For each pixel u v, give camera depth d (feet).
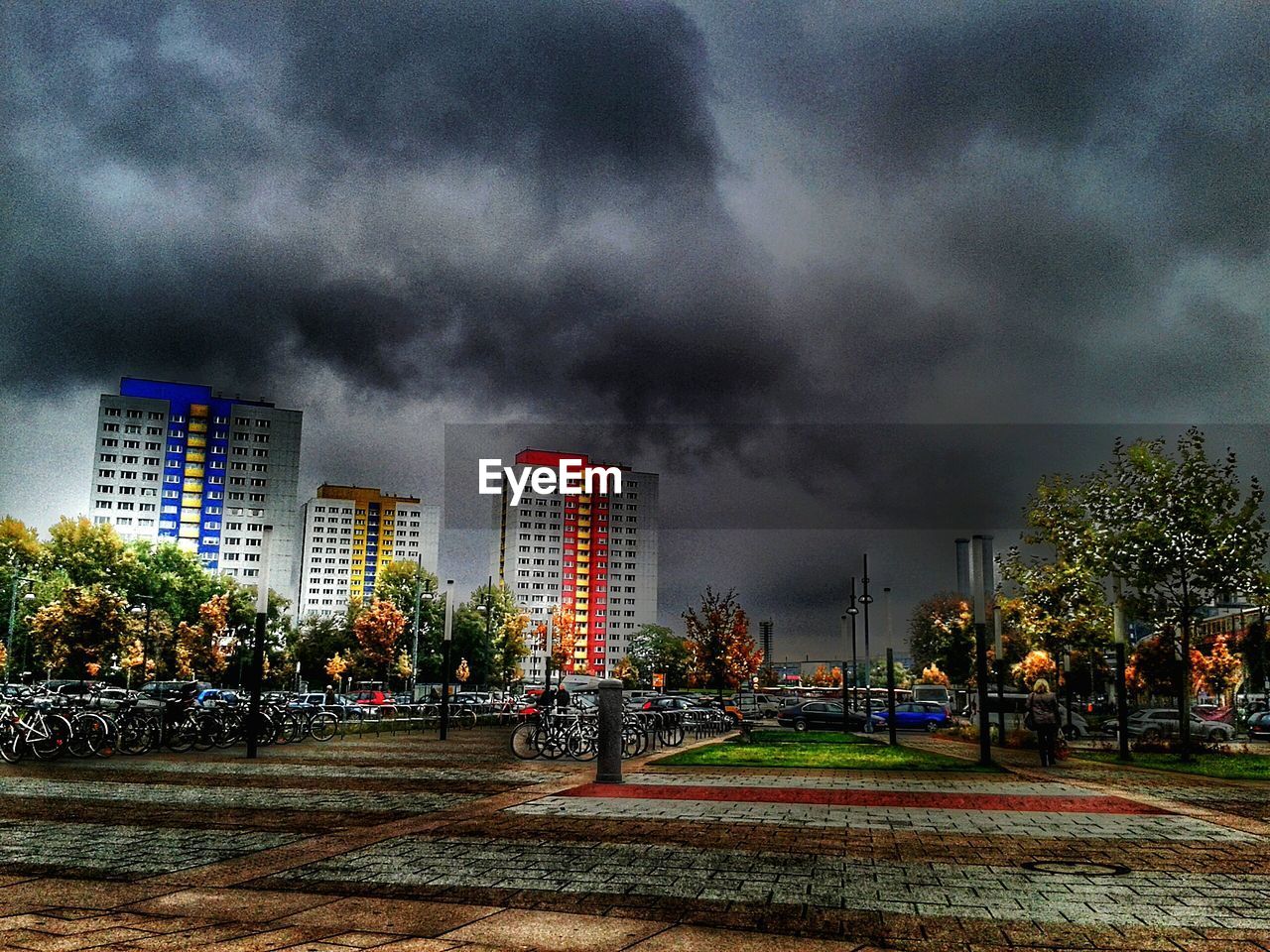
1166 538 77.56
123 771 54.60
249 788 45.24
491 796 42.34
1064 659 120.88
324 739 92.22
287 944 17.24
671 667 545.85
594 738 69.26
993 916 20.04
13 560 288.51
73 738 64.34
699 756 70.54
